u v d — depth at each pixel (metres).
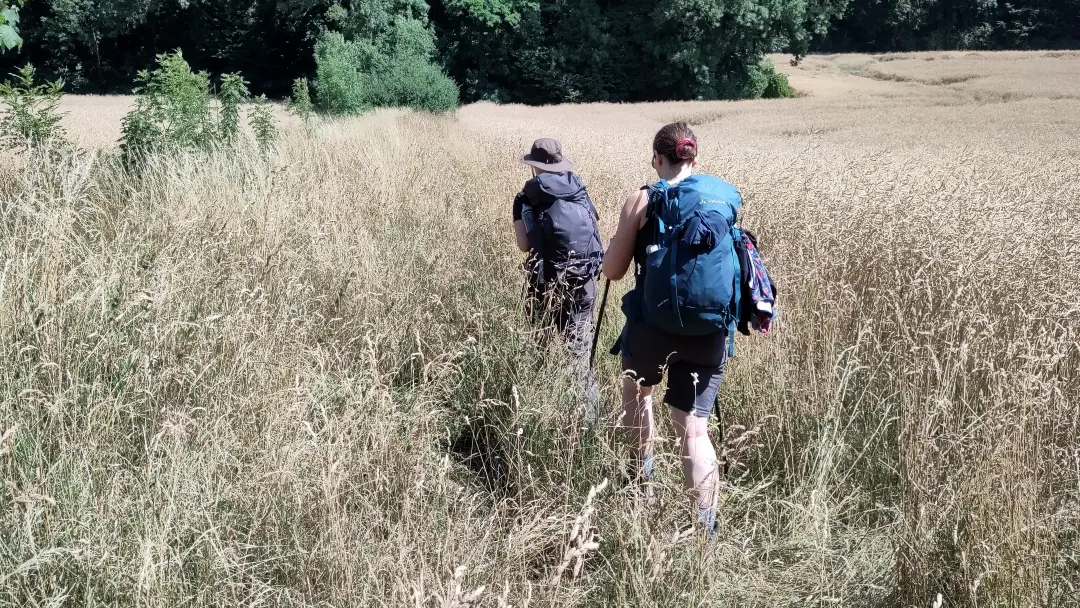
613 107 41.62
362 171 8.75
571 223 4.25
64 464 2.59
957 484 2.78
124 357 3.14
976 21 92.19
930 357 3.46
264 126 10.08
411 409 3.49
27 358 2.95
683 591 2.57
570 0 57.91
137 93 8.60
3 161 6.40
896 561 2.71
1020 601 2.43
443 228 6.60
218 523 2.47
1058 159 13.59
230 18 58.03
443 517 2.82
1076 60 63.84
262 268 4.40
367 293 4.53
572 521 2.75
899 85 58.25
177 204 5.67
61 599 2.11
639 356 3.21
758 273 3.08
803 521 3.04
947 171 8.30
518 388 3.65
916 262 4.62
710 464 3.14
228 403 3.05
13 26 6.51
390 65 33.72
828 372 3.75
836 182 6.73
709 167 8.57
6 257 3.70
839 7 58.47
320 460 2.81
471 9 53.00
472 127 22.06
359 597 2.42
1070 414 3.05
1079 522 2.70
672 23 55.09
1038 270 4.38
